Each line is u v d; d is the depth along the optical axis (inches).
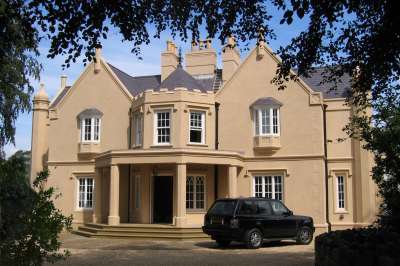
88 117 1221.1
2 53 556.7
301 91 1089.4
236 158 1035.3
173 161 971.3
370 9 426.0
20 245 334.0
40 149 1326.3
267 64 1121.4
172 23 481.1
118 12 394.9
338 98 1114.7
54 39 377.4
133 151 995.9
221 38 476.4
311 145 1067.9
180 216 951.0
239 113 1122.7
